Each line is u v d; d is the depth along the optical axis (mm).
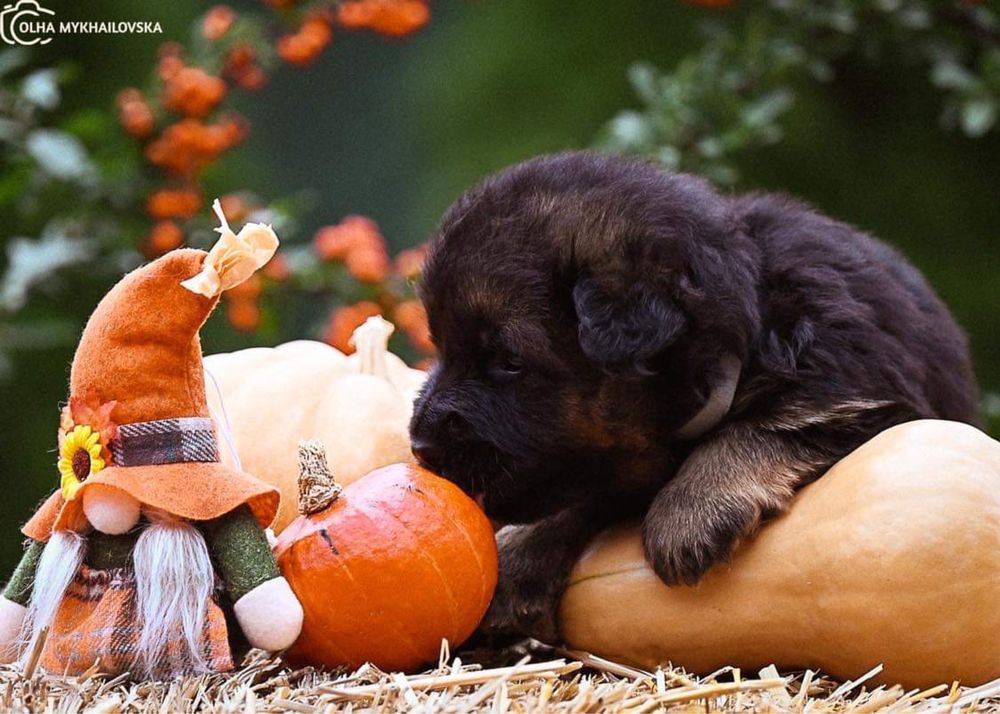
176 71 1807
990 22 1913
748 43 1932
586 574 1259
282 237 1842
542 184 1286
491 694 1112
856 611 1177
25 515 2529
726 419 1268
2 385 2518
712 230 1274
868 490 1189
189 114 1788
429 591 1192
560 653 1256
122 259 1854
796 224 1356
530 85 3311
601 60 3256
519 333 1252
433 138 3471
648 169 1326
